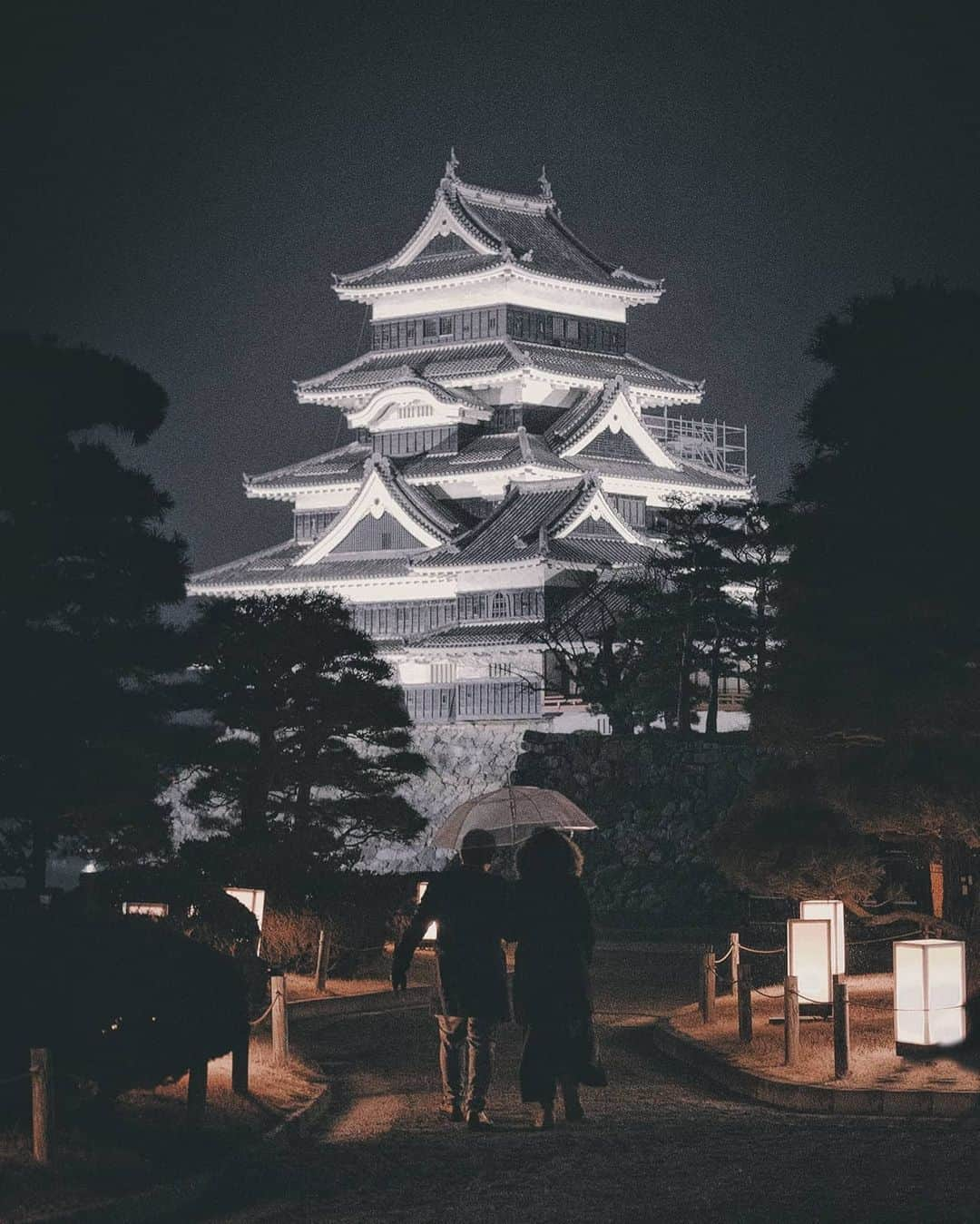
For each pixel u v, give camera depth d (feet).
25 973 49.57
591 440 293.23
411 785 236.43
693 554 218.59
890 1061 63.62
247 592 291.79
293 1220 42.78
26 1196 42.83
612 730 222.48
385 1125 56.59
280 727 136.56
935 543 85.66
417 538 277.44
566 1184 44.98
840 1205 41.32
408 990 112.06
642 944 162.61
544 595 252.21
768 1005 86.58
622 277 321.11
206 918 91.25
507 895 55.01
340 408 354.95
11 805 106.73
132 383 109.91
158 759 115.75
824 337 90.74
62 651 105.60
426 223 312.50
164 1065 50.42
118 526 109.09
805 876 92.22
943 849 97.14
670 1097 62.54
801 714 89.10
